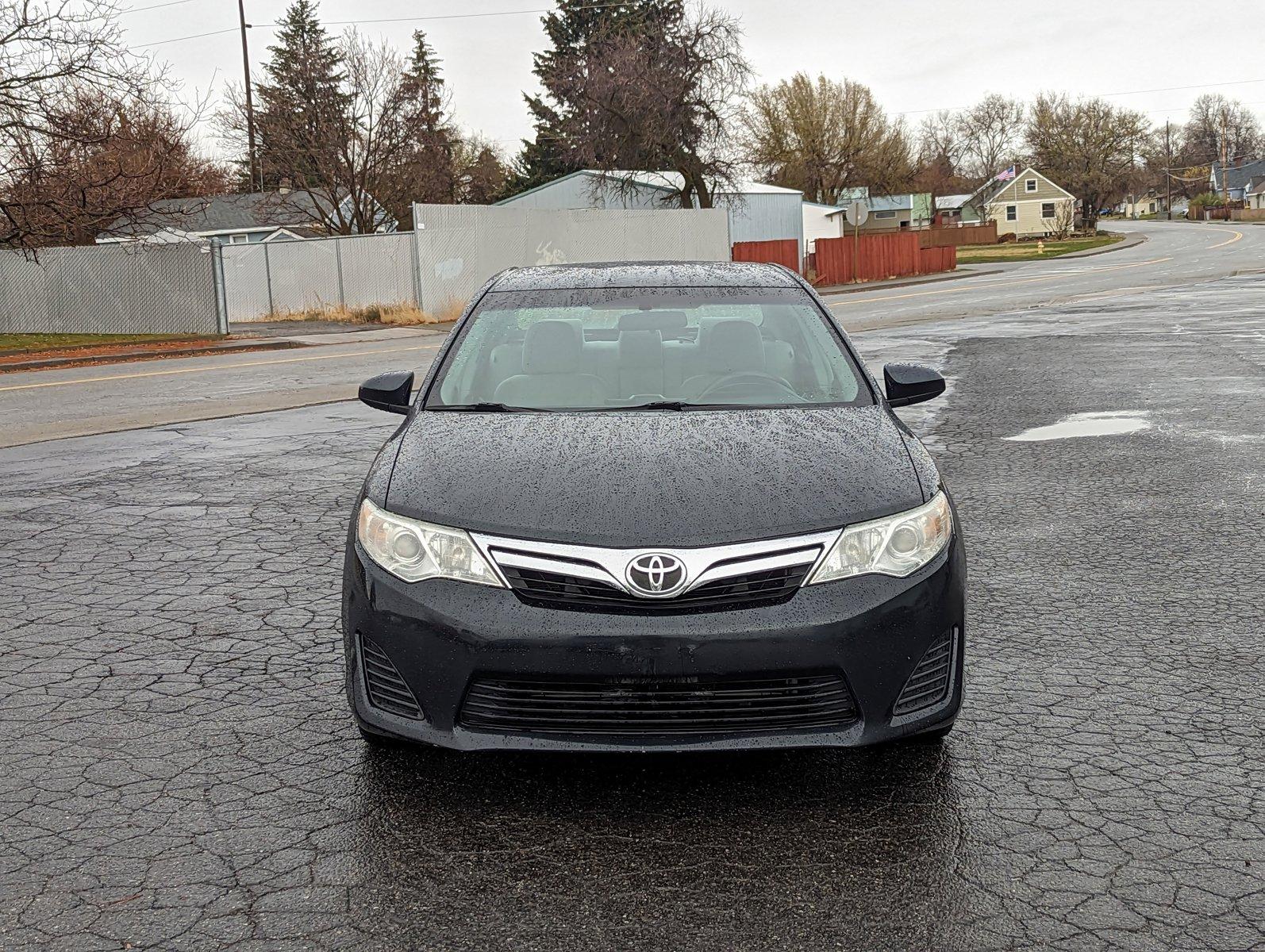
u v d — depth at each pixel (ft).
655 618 10.94
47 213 87.56
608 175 149.18
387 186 153.48
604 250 117.19
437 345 73.97
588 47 155.22
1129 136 393.91
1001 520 23.49
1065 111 404.57
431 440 13.60
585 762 12.56
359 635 11.82
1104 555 20.71
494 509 11.68
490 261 105.70
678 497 11.76
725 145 148.15
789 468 12.37
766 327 16.43
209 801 11.78
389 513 11.96
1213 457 29.07
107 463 32.27
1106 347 55.11
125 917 9.61
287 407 43.55
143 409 43.98
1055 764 12.40
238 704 14.51
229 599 19.15
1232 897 9.71
